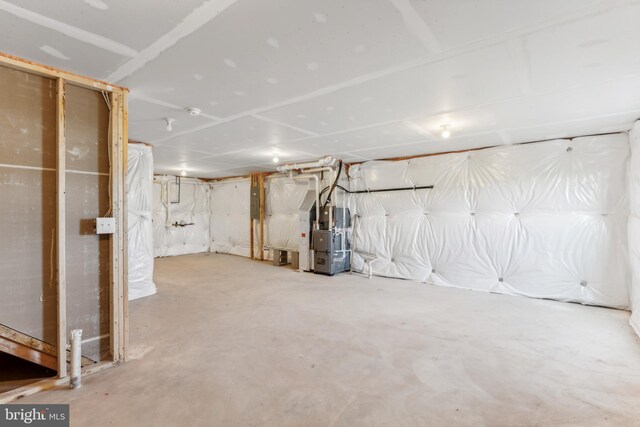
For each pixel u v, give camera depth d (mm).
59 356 2137
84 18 1564
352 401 1947
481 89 2492
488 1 1445
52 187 2170
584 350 2631
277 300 4145
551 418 1777
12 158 2012
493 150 4527
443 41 1803
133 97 2654
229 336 2961
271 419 1777
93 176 2350
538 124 3457
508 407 1882
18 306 2033
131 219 4246
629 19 1572
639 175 3129
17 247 2031
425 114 3135
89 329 2336
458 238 4762
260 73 2211
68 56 1957
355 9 1506
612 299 3703
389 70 2166
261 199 7559
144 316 3533
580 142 3934
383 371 2311
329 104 2842
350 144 4492
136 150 4316
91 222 2340
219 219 8867
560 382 2148
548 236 4098
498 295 4324
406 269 5289
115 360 2396
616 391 2035
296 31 1698
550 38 1761
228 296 4352
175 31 1690
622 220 3664
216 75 2238
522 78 2285
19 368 2350
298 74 2230
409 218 5273
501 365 2391
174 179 8281
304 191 6730
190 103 2812
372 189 5730
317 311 3684
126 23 1612
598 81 2330
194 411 1846
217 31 1691
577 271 3924
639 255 3102
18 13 1515
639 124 3188
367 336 2947
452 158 4883
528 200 4242
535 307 3781
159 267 6559
